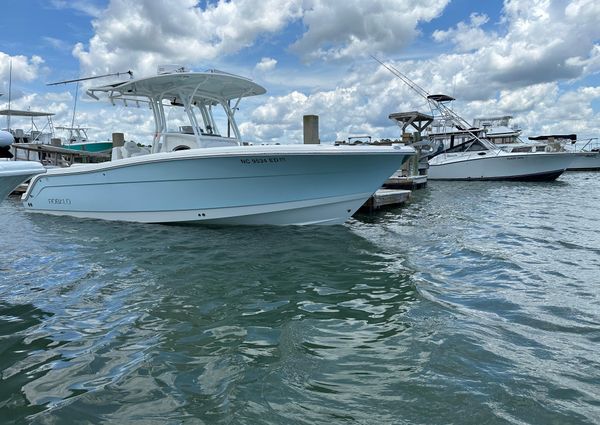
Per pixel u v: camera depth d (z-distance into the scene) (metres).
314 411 2.27
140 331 3.30
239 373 2.66
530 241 7.05
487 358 2.85
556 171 22.58
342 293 4.27
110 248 6.10
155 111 8.78
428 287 4.51
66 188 8.75
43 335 3.22
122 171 7.90
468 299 4.11
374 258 5.75
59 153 16.55
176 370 2.69
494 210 11.53
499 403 2.33
